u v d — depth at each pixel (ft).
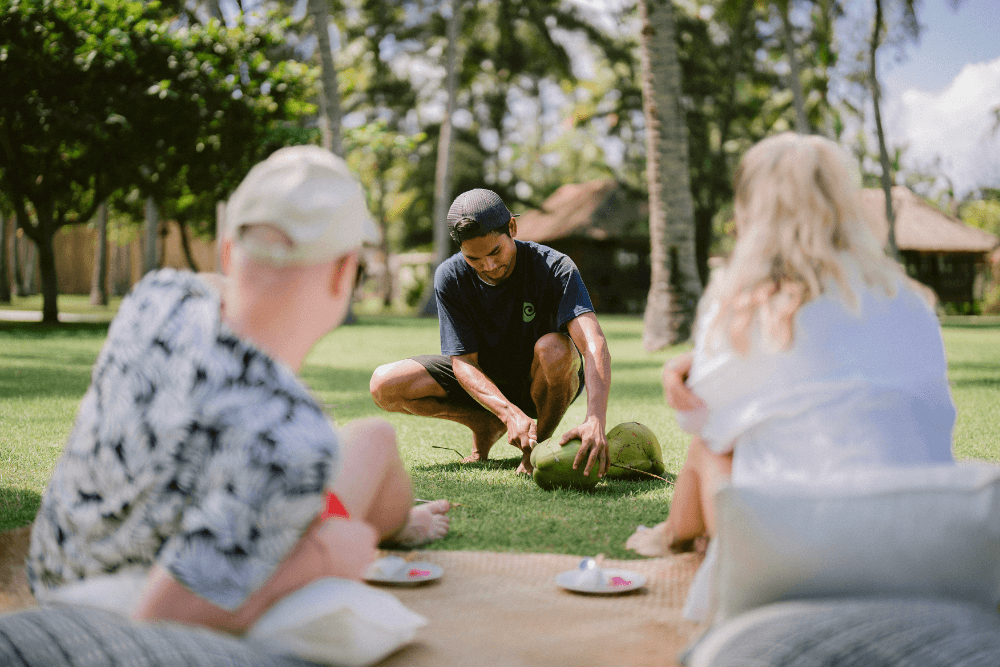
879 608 4.02
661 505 9.86
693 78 96.37
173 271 4.58
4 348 36.45
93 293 99.60
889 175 81.76
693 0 95.14
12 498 9.98
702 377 5.27
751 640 3.96
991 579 4.22
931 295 5.22
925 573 4.15
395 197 123.75
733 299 5.15
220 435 4.05
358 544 4.68
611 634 5.91
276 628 4.25
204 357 4.12
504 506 9.77
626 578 6.93
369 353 36.47
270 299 4.36
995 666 3.60
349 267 4.63
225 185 59.67
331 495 5.79
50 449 13.47
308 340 4.61
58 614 3.93
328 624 4.32
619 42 102.58
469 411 12.87
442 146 85.20
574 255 106.42
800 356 4.94
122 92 50.37
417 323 65.98
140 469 4.09
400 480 7.10
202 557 3.98
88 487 4.29
